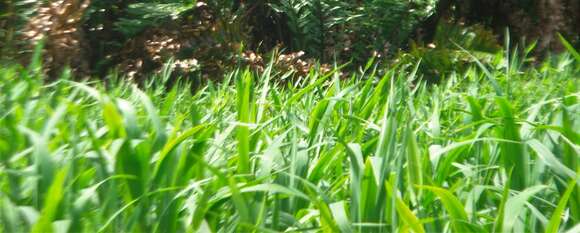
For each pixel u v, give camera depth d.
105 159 3.04
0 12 7.64
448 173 3.41
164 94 6.74
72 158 3.05
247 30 10.90
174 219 2.80
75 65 8.11
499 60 7.14
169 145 2.93
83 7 8.04
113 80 6.42
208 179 2.93
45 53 7.60
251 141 3.69
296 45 11.32
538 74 7.31
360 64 11.19
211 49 9.41
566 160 3.32
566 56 7.11
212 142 3.42
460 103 5.41
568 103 4.38
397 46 11.21
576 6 12.83
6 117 3.51
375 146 3.62
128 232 2.69
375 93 4.36
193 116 3.77
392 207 2.66
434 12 11.66
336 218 2.54
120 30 8.97
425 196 3.00
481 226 2.70
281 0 11.14
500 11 12.66
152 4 9.22
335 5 11.13
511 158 3.28
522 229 2.77
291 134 4.00
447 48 11.11
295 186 3.06
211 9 10.27
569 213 3.09
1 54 7.25
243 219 2.39
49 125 3.14
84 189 2.92
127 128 3.21
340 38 11.14
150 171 3.15
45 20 7.63
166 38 9.21
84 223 2.69
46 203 2.50
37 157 2.82
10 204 2.57
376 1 11.09
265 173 2.97
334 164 3.56
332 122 4.57
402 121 4.14
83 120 3.76
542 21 12.16
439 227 2.82
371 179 2.90
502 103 3.34
